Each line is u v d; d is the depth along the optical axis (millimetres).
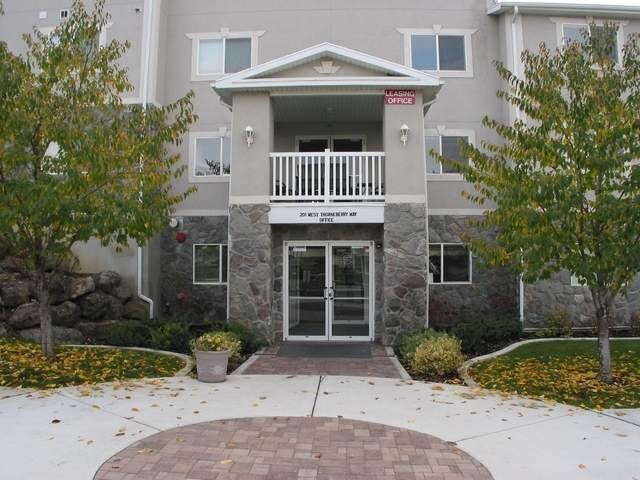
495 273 14719
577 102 8219
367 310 12758
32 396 7266
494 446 5578
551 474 4867
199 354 8391
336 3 15539
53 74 8688
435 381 8836
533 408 7027
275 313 12695
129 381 8289
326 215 12094
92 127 8695
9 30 15820
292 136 15031
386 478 4738
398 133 12188
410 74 12148
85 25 9188
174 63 15672
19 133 8203
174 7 15852
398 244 11914
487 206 14844
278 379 8617
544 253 7879
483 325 12836
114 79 9312
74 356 9758
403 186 12062
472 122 15172
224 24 15688
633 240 7797
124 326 11914
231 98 12664
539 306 13805
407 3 15492
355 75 12383
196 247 15148
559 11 14781
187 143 15336
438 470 4930
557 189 7750
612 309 13797
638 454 5383
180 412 6641
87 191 8477
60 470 4805
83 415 6453
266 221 12094
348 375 8992
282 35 15539
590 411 6922
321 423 6273
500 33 15305
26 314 11938
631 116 7777
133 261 14305
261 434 5859
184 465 4957
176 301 15039
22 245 8844
